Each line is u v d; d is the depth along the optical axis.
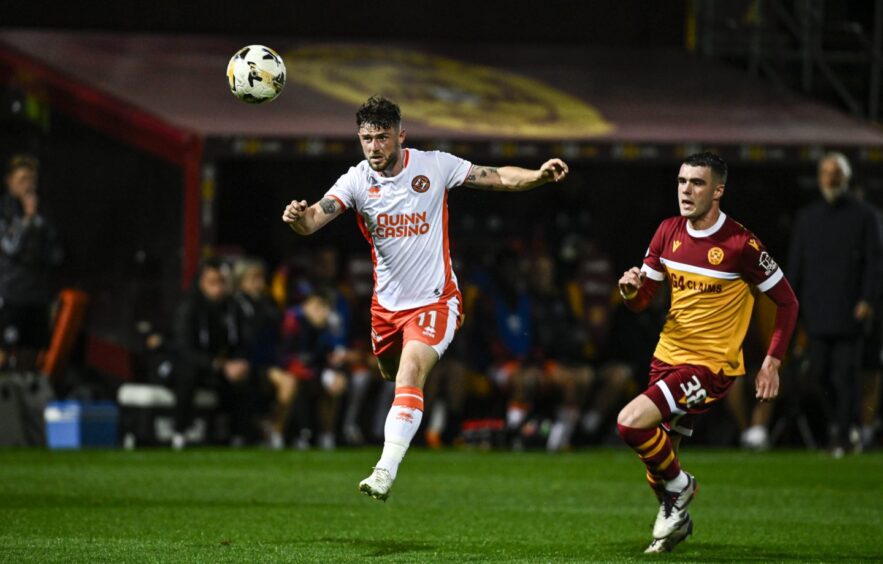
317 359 56.53
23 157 54.41
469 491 38.84
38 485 37.69
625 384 59.81
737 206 72.44
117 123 59.94
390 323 27.53
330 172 70.75
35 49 67.50
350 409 58.66
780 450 58.53
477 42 80.44
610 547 27.11
